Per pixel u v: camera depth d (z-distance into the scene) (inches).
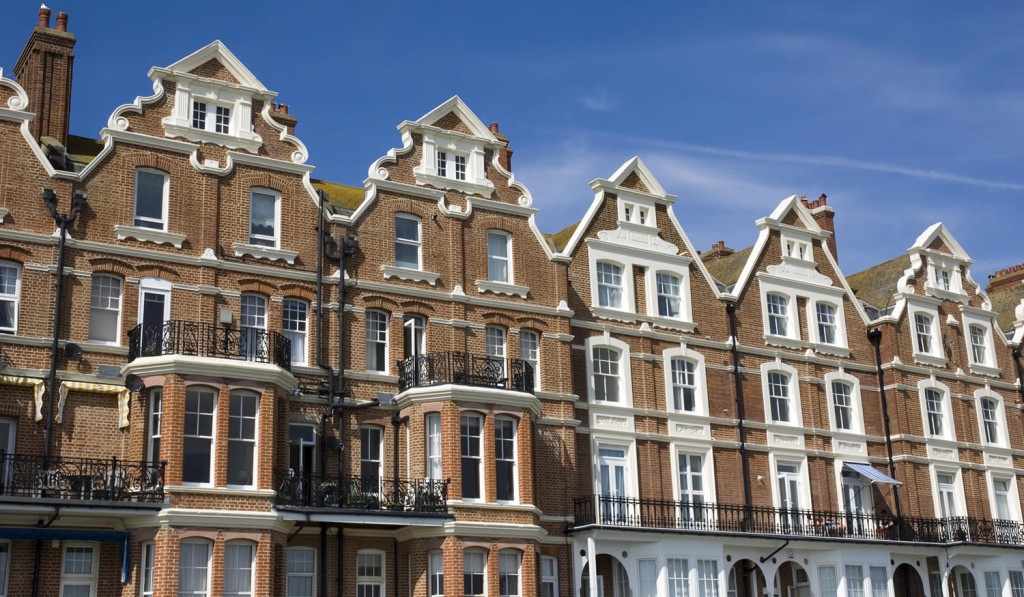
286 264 1320.1
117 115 1268.5
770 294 1731.1
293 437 1275.8
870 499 1723.7
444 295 1406.3
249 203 1321.4
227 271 1280.8
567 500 1419.8
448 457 1285.7
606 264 1584.6
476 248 1455.5
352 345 1336.1
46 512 1072.8
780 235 1772.9
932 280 1916.8
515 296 1462.8
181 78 1321.4
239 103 1350.9
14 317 1165.1
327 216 1364.4
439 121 1492.4
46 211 1203.9
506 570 1305.4
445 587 1253.1
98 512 1087.6
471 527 1275.8
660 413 1544.0
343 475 1279.5
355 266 1365.7
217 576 1120.2
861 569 1577.3
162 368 1148.5
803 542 1523.1
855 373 1772.9
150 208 1264.8
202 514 1121.4
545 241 1514.5
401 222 1418.6
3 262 1175.0
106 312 1213.1
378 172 1413.6
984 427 1889.8
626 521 1453.0
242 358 1199.6
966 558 1715.1
